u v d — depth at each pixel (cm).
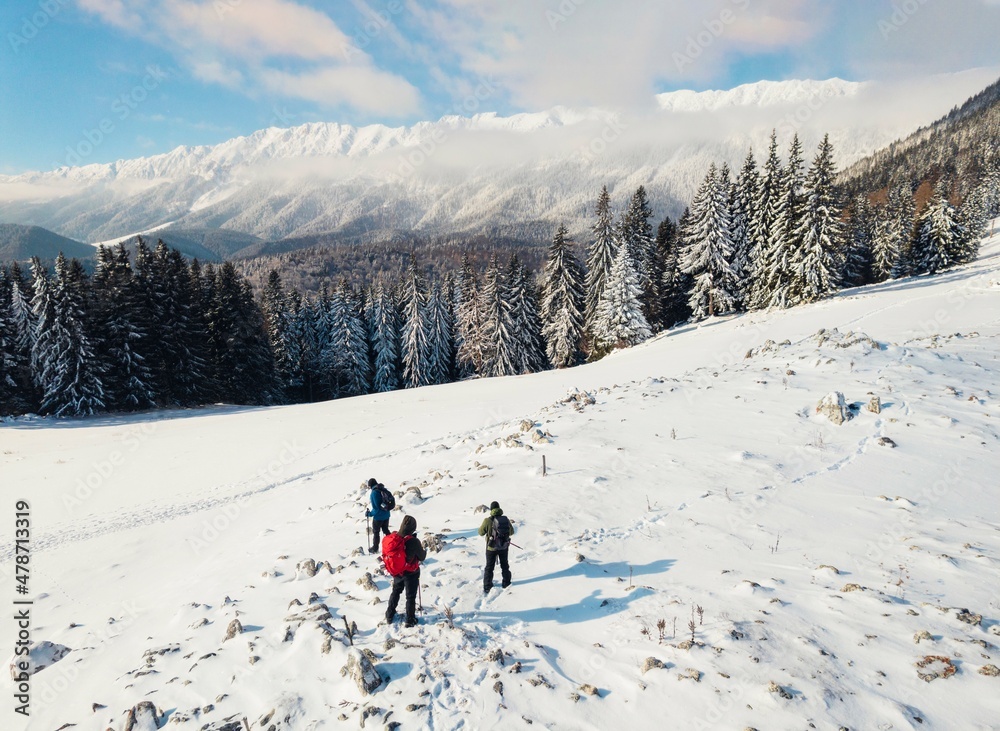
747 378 1802
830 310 3597
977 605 590
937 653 501
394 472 1650
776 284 4322
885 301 3459
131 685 634
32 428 3331
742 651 525
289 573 909
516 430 1720
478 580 765
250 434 2769
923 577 660
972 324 2375
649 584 701
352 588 782
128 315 4022
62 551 1400
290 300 6525
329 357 6259
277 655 631
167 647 704
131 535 1491
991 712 429
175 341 4256
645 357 3662
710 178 4512
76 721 601
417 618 669
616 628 607
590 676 532
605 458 1255
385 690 535
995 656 489
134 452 2527
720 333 3850
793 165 4138
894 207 7719
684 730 443
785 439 1251
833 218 3966
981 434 1159
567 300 5162
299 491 1705
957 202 11300
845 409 1328
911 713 432
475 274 6438
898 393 1427
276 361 5884
